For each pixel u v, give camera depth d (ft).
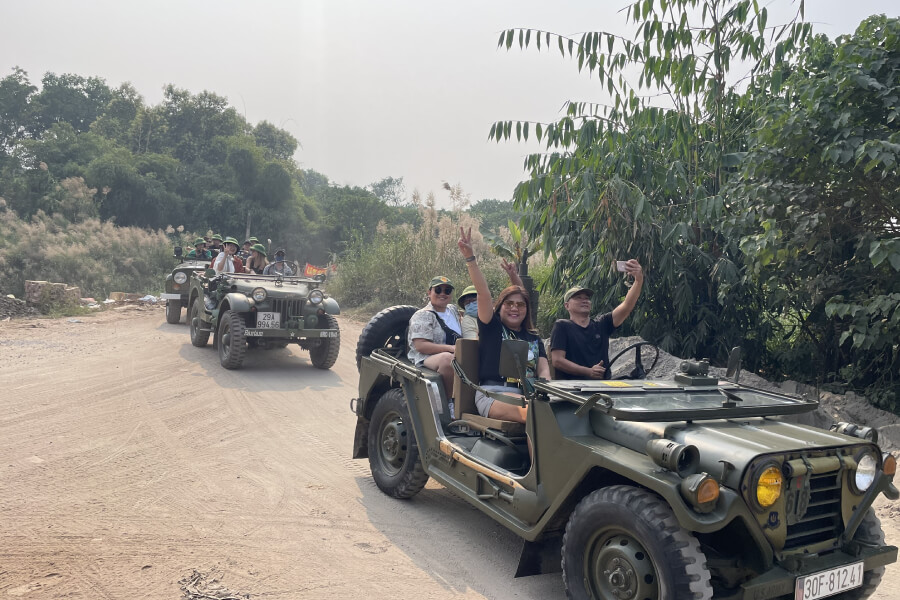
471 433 16.61
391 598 12.49
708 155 29.91
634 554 10.43
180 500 17.01
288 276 39.81
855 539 11.41
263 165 151.84
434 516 16.74
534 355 16.70
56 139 151.02
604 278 32.22
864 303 23.03
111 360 35.40
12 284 73.41
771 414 12.10
